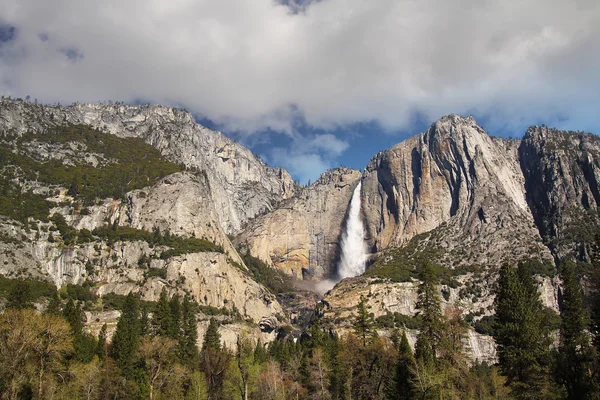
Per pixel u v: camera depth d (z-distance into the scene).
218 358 113.88
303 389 112.69
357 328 118.56
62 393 88.56
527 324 87.31
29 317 87.25
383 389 98.62
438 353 92.31
